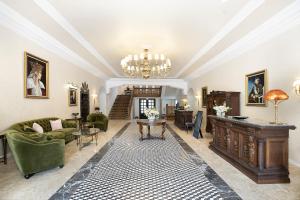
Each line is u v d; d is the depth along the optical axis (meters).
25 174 3.29
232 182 3.21
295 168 3.83
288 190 2.92
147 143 6.27
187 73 11.17
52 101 6.15
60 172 3.66
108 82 13.22
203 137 7.32
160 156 4.75
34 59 5.13
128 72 7.45
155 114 7.24
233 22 4.45
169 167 3.95
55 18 4.22
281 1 3.51
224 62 7.21
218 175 3.51
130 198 2.68
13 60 4.38
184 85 13.57
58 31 4.94
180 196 2.73
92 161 4.34
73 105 7.75
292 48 4.01
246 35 5.14
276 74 4.48
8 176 3.44
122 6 3.78
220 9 3.89
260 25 4.50
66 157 4.66
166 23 4.55
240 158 3.83
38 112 5.41
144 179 3.33
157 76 12.59
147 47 6.29
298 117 3.90
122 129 9.45
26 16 4.09
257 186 3.06
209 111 7.54
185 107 10.84
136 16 4.20
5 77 4.16
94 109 10.41
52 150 3.71
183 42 5.95
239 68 6.15
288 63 4.12
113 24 4.61
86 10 3.93
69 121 6.48
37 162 3.45
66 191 2.88
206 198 2.67
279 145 3.25
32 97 5.07
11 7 3.72
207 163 4.20
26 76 4.80
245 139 3.67
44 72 5.63
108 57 7.84
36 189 2.95
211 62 8.02
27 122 4.72
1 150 4.15
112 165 4.08
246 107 5.74
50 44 5.69
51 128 5.60
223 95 6.21
